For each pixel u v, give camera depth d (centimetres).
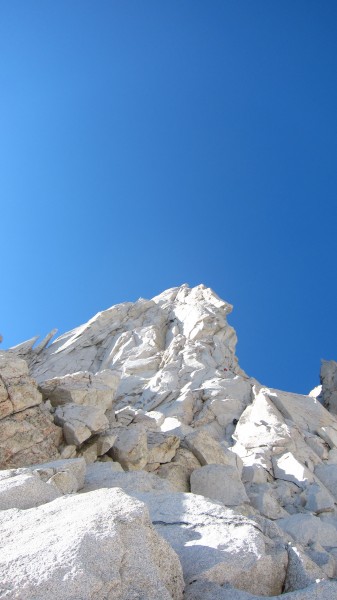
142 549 712
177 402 2909
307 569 857
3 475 1097
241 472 1998
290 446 2228
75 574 634
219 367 3562
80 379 1988
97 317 4556
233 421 2730
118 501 824
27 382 1684
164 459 1856
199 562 813
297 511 1795
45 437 1616
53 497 990
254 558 819
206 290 4781
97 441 1745
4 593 611
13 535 762
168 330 4381
